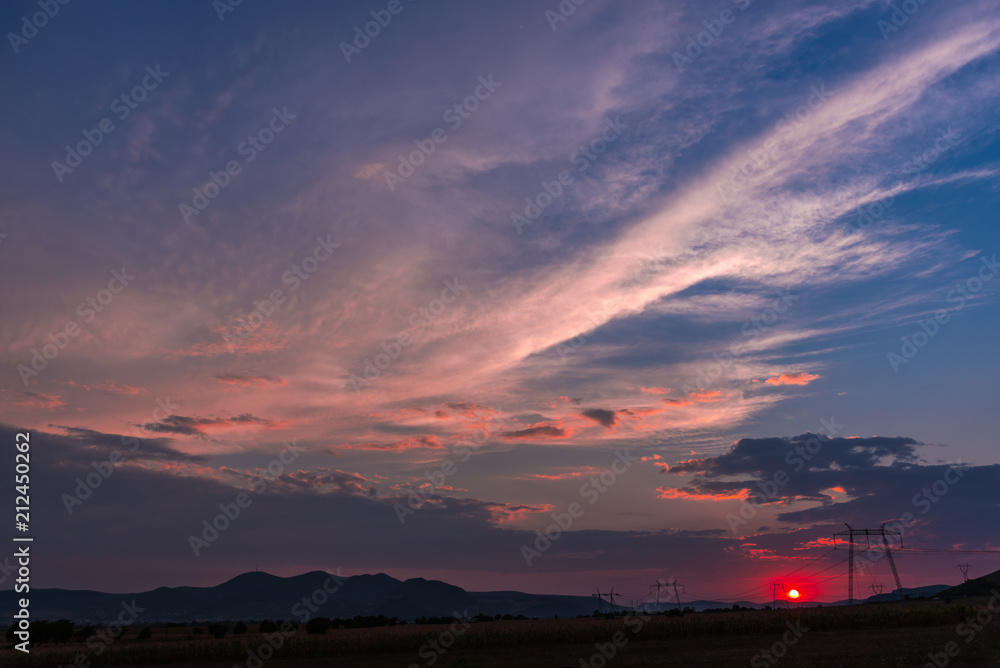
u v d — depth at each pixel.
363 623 152.25
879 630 62.91
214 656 59.28
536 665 43.75
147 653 58.41
